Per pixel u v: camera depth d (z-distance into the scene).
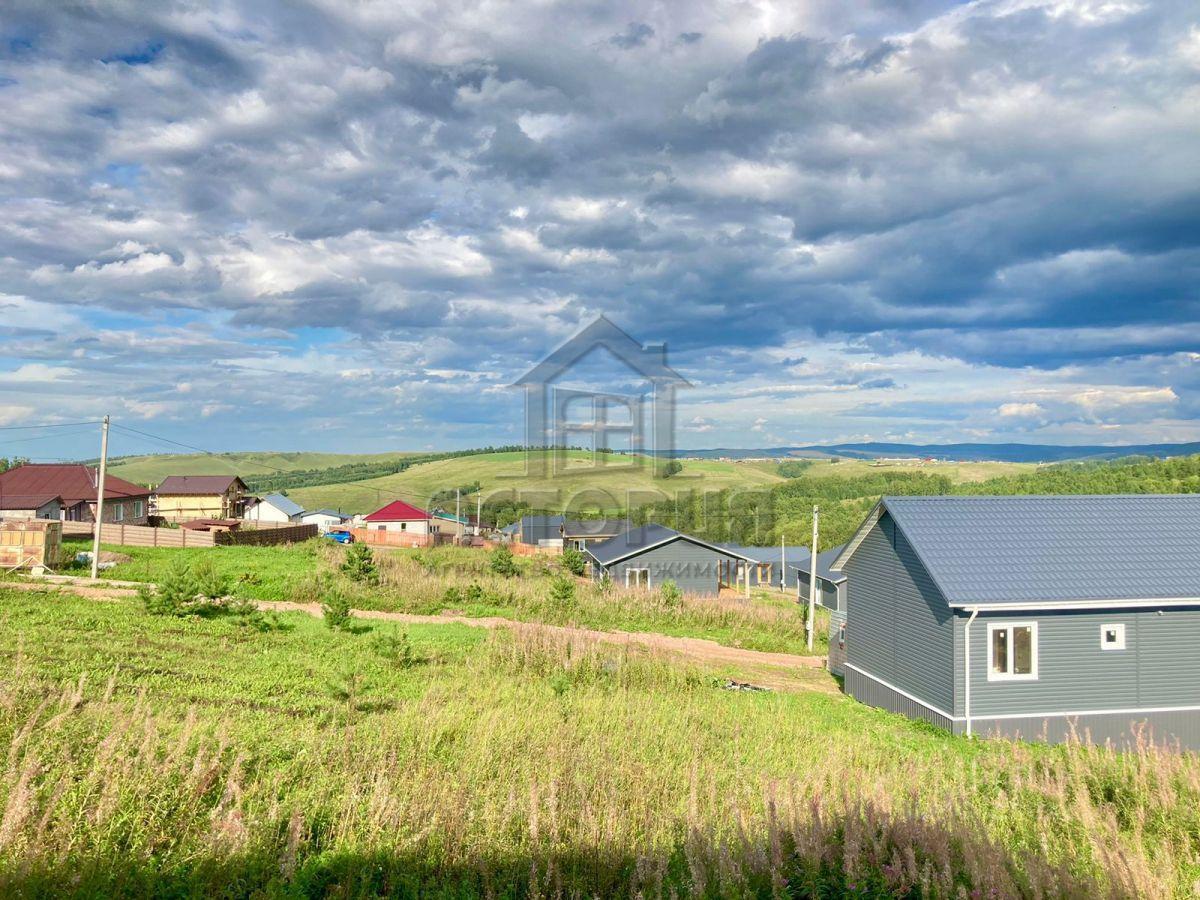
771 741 12.80
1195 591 16.08
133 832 6.57
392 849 6.90
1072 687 15.92
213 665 14.47
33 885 5.54
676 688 17.59
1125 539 17.47
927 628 16.73
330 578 29.62
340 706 12.18
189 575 21.66
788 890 6.48
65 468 55.62
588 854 7.13
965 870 6.78
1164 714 16.14
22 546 28.72
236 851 6.45
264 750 9.20
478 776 8.95
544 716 12.66
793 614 33.09
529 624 22.28
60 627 16.94
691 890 6.39
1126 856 7.32
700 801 9.02
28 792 6.38
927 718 16.62
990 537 17.19
